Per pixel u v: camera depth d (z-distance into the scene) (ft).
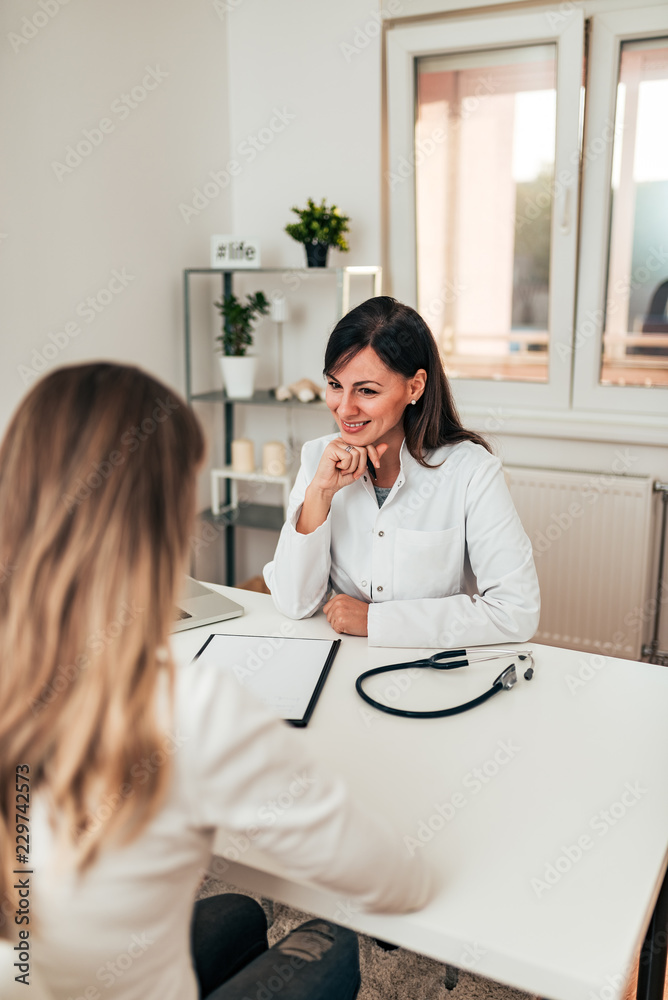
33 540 1.88
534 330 9.43
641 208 8.66
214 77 9.55
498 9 8.58
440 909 2.57
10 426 1.98
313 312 10.09
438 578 5.04
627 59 8.30
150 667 1.90
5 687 1.88
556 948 2.42
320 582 4.90
